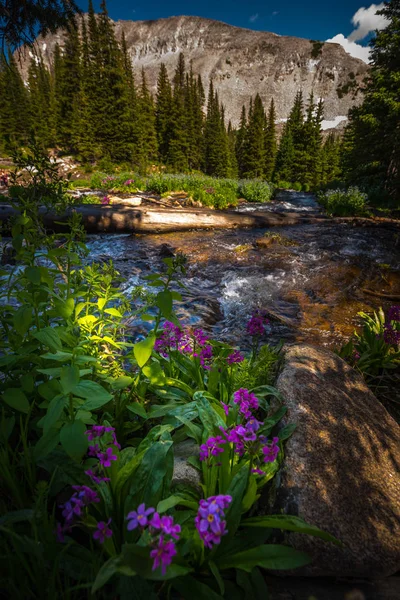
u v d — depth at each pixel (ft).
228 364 9.07
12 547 4.69
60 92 182.19
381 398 10.78
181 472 5.98
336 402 7.75
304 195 93.71
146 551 3.75
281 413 7.24
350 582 5.08
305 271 25.86
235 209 55.42
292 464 6.08
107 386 7.79
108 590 4.59
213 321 17.31
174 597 4.66
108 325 9.98
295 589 4.95
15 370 7.27
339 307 19.94
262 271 25.73
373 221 45.01
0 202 36.47
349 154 99.14
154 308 17.34
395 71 68.74
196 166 231.50
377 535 5.33
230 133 366.22
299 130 183.52
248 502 5.08
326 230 40.75
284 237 36.50
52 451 5.62
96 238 34.71
